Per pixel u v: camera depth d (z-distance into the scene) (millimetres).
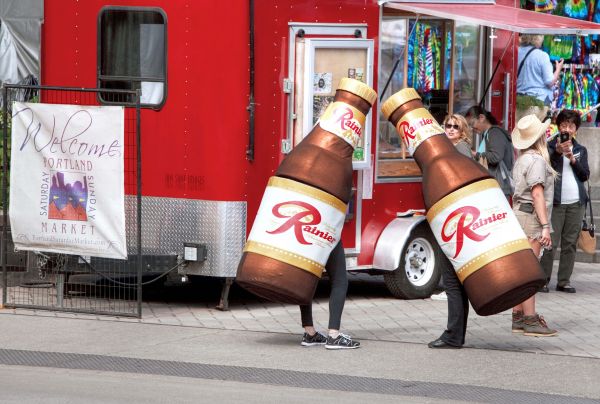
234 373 10547
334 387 10086
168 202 13562
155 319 12984
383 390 10000
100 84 14016
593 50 21281
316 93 13633
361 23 14016
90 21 14055
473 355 11383
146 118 13680
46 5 14406
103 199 12742
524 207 12586
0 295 14109
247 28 13125
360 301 14422
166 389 9930
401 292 14461
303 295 11203
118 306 13688
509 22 14227
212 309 13648
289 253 11133
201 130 13312
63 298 13789
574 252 15195
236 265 13258
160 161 13594
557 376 10594
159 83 13609
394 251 14148
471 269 11109
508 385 10242
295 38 13492
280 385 10125
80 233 12883
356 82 11422
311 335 11633
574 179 15000
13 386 9969
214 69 13211
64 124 12812
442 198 11242
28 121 12961
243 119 13195
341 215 11336
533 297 12391
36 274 15016
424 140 11445
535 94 18625
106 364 10836
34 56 18812
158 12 13555
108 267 13352
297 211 11148
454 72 15539
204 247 13297
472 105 15820
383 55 14422
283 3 13375
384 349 11594
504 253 11047
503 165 14758
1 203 15070
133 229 13719
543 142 12625
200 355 11242
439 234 11320
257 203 13391
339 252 11555
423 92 15203
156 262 13398
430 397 9789
